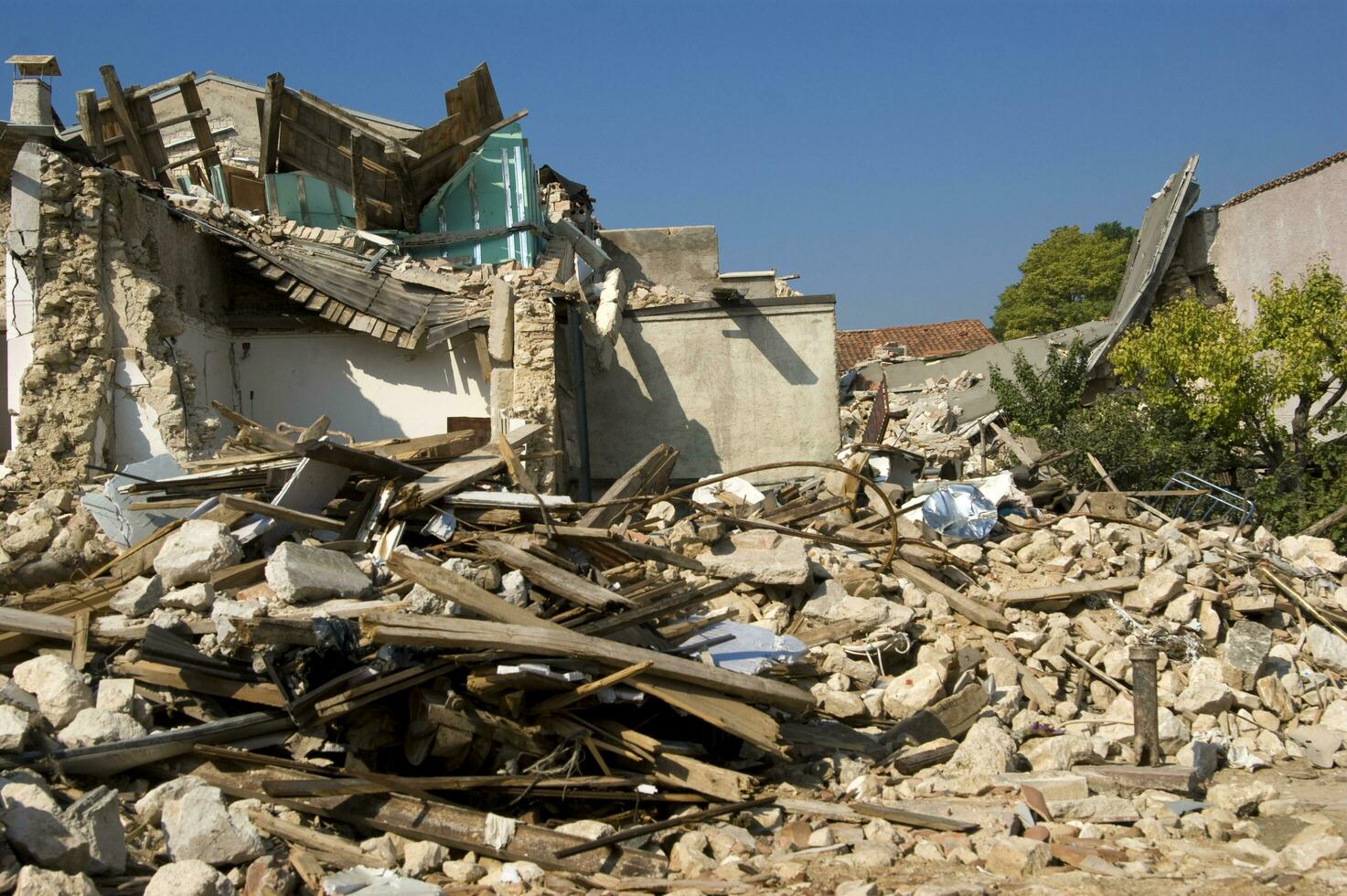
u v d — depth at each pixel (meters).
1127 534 14.71
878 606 11.40
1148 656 9.85
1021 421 24.33
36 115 15.25
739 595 11.78
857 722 10.07
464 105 19.09
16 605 8.75
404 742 7.79
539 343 17.73
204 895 5.56
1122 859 7.34
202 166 20.41
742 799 7.87
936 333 35.16
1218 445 21.25
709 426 21.41
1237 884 6.77
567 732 7.98
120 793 6.89
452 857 7.05
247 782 7.16
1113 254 52.94
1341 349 20.34
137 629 7.95
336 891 6.09
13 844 5.55
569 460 19.69
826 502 14.40
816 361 21.48
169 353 15.33
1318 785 9.88
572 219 25.12
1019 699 11.01
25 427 14.20
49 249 14.50
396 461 10.25
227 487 10.49
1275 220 26.25
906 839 7.63
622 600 8.67
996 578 13.41
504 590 8.72
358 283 17.67
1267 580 14.27
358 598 8.53
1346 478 19.72
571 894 6.52
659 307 21.58
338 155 19.09
